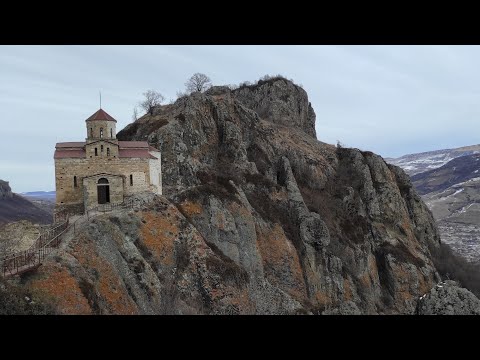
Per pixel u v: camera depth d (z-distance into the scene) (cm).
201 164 9588
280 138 12194
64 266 5234
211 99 11025
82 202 7581
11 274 4762
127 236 6588
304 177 11644
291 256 9081
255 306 7575
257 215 9162
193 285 6650
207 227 8062
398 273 10638
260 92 14638
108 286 5531
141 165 7906
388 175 12719
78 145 7888
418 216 13000
